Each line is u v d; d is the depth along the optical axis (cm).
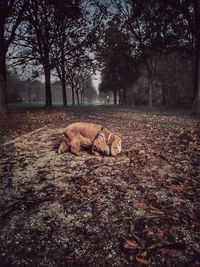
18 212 365
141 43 2794
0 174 517
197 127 1068
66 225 331
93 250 283
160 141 806
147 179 481
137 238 299
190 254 274
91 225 330
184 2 1587
